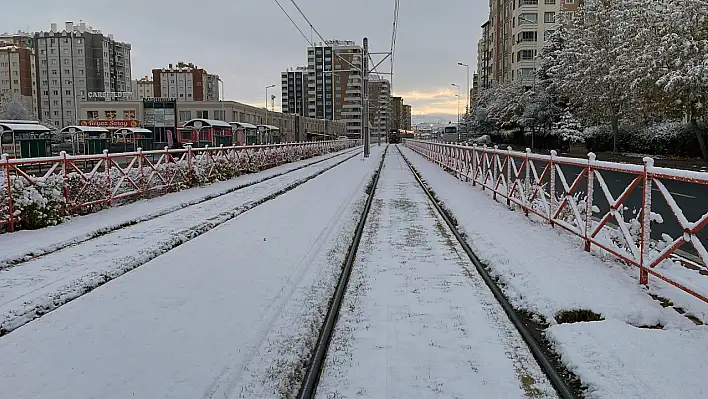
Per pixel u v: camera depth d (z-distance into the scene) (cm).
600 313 557
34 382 420
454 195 1544
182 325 531
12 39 12194
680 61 2889
